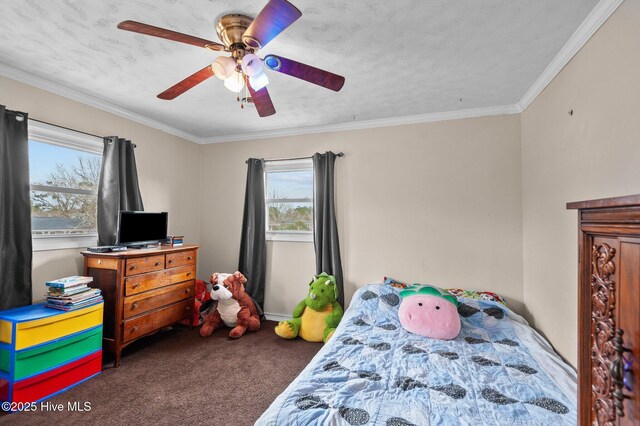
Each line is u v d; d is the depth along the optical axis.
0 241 2.11
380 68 2.16
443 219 3.04
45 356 2.02
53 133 2.48
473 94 2.59
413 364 1.80
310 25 1.68
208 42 1.51
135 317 2.60
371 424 1.26
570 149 1.90
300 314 3.20
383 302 2.70
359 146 3.35
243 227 3.72
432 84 2.41
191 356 2.68
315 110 2.98
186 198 3.84
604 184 1.54
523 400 1.44
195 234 3.98
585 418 0.80
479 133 2.95
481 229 2.92
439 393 1.49
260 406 1.97
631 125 1.34
